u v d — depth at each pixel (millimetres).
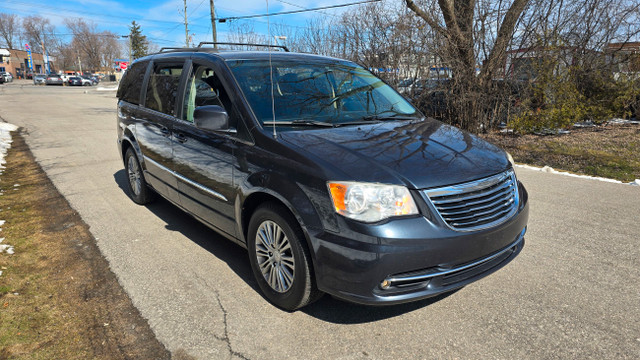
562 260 3682
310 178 2607
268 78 3547
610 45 11070
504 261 2898
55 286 3303
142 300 3105
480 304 3010
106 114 16828
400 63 11727
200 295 3178
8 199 5520
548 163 7758
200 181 3643
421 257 2447
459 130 3586
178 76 4188
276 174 2793
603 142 9273
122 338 2668
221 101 3459
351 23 12594
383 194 2469
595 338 2609
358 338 2652
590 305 2977
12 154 8508
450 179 2609
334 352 2523
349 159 2658
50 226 4578
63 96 29516
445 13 10508
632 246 3965
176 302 3078
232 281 3391
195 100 3822
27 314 2914
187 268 3611
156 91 4598
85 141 10148
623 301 3025
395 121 3594
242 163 3082
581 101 11125
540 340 2600
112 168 7316
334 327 2770
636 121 11891
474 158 2898
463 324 2777
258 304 3051
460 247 2529
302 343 2607
